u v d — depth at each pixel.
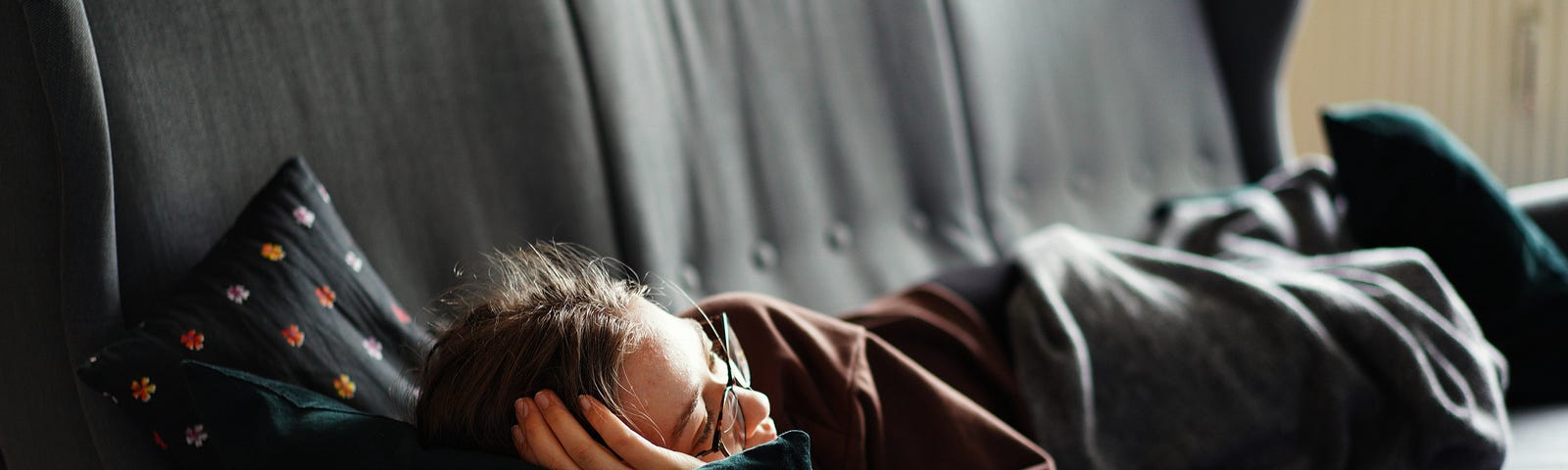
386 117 1.33
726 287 1.70
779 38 1.78
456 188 1.39
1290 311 1.34
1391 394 1.32
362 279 1.11
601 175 1.52
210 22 1.17
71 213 0.99
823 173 1.84
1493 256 1.59
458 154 1.39
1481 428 1.28
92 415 1.02
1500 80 2.78
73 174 0.98
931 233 1.98
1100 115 2.24
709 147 1.69
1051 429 1.28
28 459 1.10
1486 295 1.59
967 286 1.46
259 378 0.87
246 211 1.10
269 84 1.22
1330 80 2.93
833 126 1.85
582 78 1.49
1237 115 2.41
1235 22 2.35
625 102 1.53
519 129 1.44
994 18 2.05
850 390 1.12
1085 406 1.29
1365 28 2.86
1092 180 2.24
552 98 1.46
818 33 1.82
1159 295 1.41
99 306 1.02
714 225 1.70
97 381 0.94
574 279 0.85
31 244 1.03
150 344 0.96
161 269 1.13
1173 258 1.46
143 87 1.11
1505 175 2.84
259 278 1.03
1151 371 1.35
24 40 0.97
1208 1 2.38
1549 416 1.50
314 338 1.02
